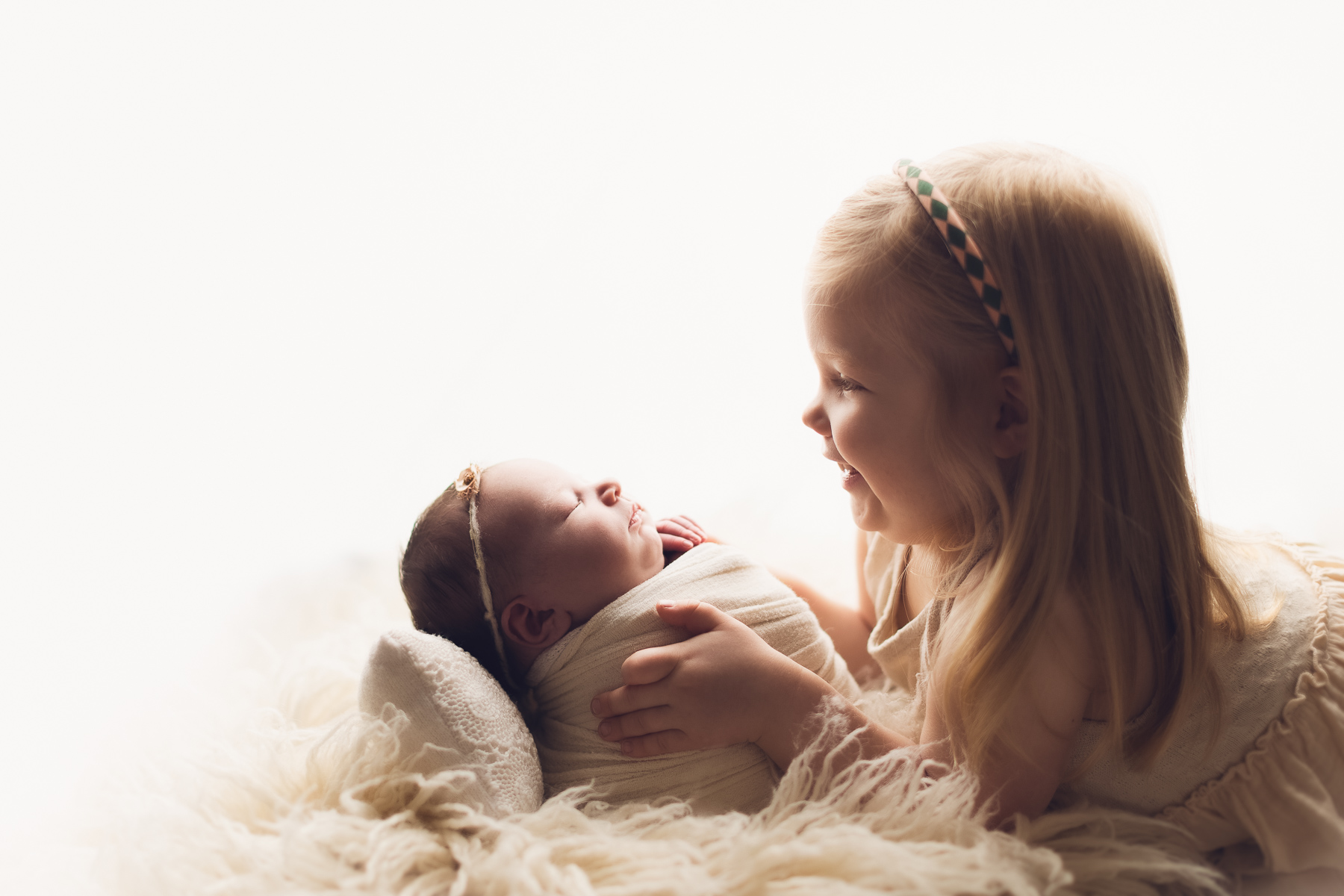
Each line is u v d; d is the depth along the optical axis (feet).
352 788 3.03
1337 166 5.94
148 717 3.86
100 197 6.02
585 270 6.78
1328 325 5.60
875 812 2.99
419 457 6.21
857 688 3.80
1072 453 2.97
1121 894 2.85
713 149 6.84
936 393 3.13
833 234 3.28
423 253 6.59
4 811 3.59
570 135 6.76
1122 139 6.28
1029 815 3.07
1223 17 6.11
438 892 2.71
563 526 3.51
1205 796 3.15
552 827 2.92
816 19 6.70
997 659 2.95
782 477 5.69
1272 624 3.16
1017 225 2.99
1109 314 2.98
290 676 3.96
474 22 6.59
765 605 3.52
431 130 6.59
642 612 3.38
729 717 3.17
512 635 3.52
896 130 6.70
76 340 5.97
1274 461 4.98
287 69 6.32
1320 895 3.09
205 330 6.20
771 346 6.81
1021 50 6.46
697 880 2.65
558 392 6.66
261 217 6.31
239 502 5.78
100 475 5.80
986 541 3.24
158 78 6.10
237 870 2.82
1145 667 3.07
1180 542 3.06
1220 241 5.98
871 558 4.11
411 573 3.65
